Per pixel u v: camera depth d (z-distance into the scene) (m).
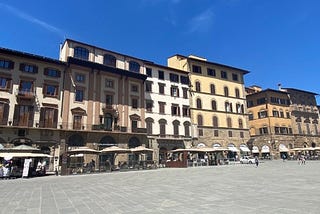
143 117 46.28
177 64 58.31
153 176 24.19
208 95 56.97
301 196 10.77
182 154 46.06
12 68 35.34
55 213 8.63
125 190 14.27
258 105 67.81
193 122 52.97
